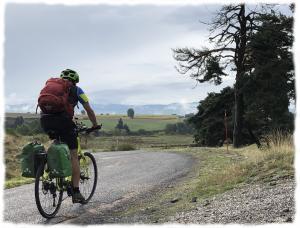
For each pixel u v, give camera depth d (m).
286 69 35.97
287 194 6.16
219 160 14.05
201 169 11.95
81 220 6.46
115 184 10.20
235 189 7.48
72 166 6.89
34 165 6.54
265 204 5.82
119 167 14.75
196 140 53.72
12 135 25.25
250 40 36.53
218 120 47.72
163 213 6.52
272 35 36.22
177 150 24.16
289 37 36.50
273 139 11.55
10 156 21.55
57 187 6.73
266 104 35.84
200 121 51.78
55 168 6.49
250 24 38.19
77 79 6.95
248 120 38.16
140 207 7.32
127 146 35.75
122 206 7.50
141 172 12.60
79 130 7.09
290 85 36.19
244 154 15.63
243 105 39.09
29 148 6.54
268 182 7.45
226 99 48.28
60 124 6.58
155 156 19.28
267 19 37.06
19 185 11.75
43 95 6.49
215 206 6.34
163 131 189.12
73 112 6.76
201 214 5.93
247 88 36.66
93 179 8.27
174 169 12.77
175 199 7.50
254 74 36.03
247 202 6.18
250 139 44.69
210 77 38.66
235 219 5.36
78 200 7.05
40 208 6.42
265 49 36.78
